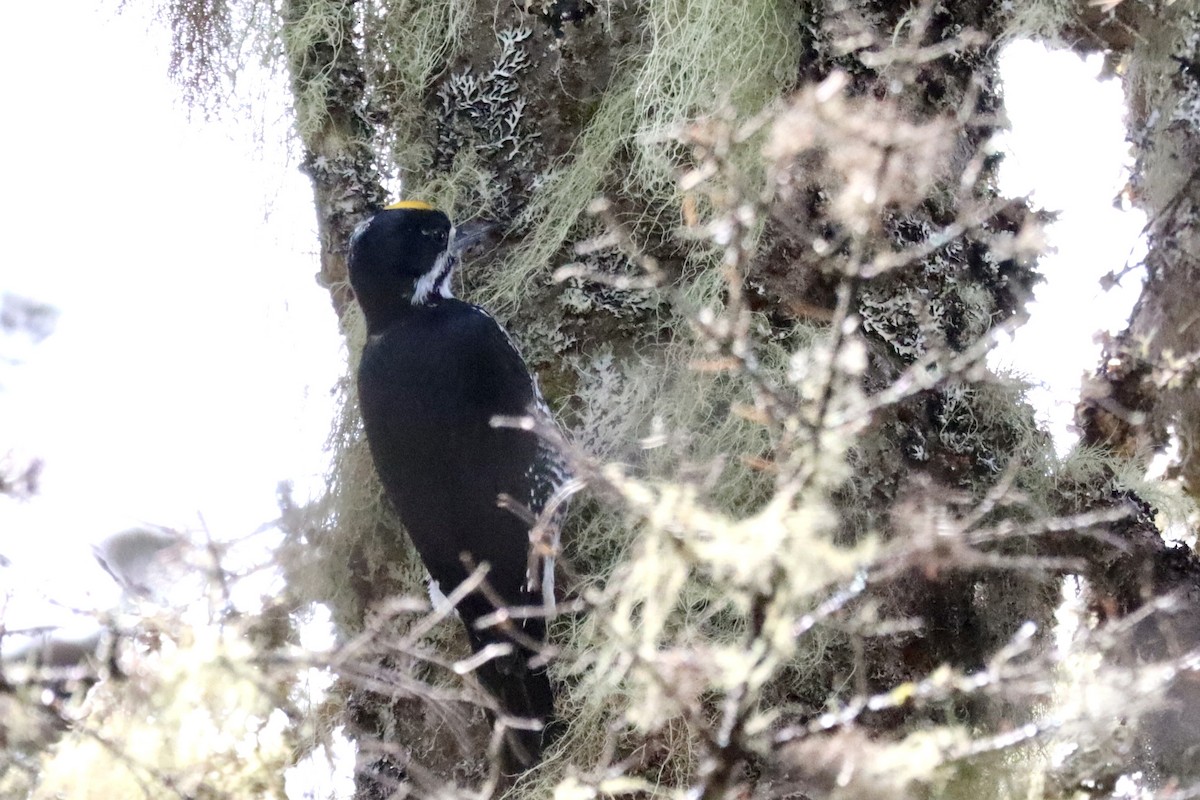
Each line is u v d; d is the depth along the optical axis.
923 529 8.79
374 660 10.84
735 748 8.16
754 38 10.59
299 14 11.91
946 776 9.53
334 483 11.66
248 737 9.91
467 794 9.45
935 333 10.48
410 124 11.69
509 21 11.41
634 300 10.90
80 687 9.98
